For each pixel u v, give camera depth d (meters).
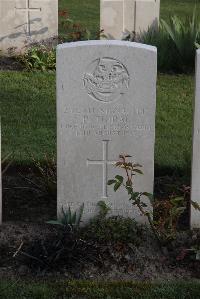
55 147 4.06
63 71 3.04
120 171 3.17
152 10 5.76
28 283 2.84
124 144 3.14
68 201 3.19
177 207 3.19
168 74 5.50
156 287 2.81
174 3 8.88
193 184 3.17
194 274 2.93
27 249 3.01
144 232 3.14
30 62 5.41
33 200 3.50
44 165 3.81
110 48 3.02
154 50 3.02
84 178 3.17
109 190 3.18
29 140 4.15
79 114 3.09
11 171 3.81
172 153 4.02
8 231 3.17
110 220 3.12
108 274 2.91
